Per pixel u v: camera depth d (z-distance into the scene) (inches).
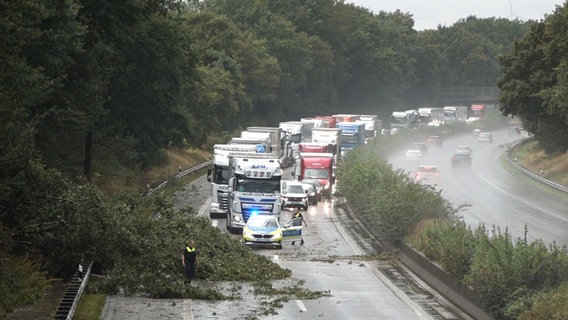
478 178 5265.8
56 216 1824.6
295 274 2185.0
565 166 5305.1
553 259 1569.9
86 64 3036.4
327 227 3243.1
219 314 1621.6
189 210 2445.9
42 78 2066.9
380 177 3582.7
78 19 2901.1
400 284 2053.4
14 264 1672.0
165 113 3863.2
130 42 3474.4
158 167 5098.4
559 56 4936.0
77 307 1603.1
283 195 3804.1
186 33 3772.1
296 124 6417.3
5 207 1808.6
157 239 2003.0
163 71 3698.3
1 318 1460.4
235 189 3016.7
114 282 1787.6
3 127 1637.6
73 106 2834.6
